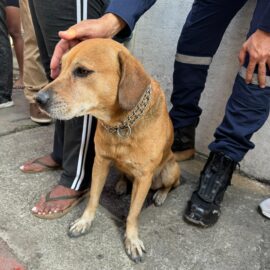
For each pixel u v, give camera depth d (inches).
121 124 66.0
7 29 126.6
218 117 106.0
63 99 60.5
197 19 90.2
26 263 65.7
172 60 112.5
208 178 84.3
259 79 73.5
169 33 110.7
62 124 83.7
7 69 127.6
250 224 83.4
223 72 101.3
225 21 90.6
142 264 68.7
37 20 74.3
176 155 105.4
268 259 73.8
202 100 108.0
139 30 117.6
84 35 64.9
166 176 85.6
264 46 68.6
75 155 78.5
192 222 80.0
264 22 66.9
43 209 77.2
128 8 68.8
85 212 75.8
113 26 68.6
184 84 98.0
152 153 69.1
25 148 104.1
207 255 72.9
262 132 96.3
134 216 72.4
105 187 91.5
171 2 107.4
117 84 63.5
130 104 61.9
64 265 66.2
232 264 71.4
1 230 72.6
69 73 61.6
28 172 91.6
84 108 62.9
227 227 81.5
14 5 139.2
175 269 68.6
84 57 60.4
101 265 67.3
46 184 88.6
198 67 96.0
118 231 76.2
